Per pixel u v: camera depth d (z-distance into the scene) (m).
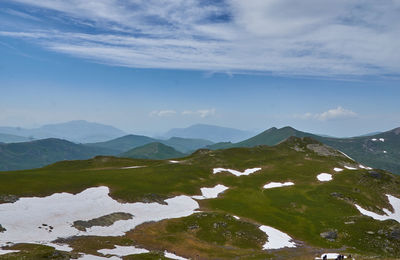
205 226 67.25
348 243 67.94
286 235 68.56
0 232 48.28
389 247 67.69
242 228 67.88
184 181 100.94
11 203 60.84
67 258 39.09
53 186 75.50
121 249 49.00
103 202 72.38
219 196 94.19
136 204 75.38
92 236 54.19
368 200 96.50
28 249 42.34
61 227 55.56
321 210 85.50
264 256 55.41
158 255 47.56
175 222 67.31
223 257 53.69
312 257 55.91
